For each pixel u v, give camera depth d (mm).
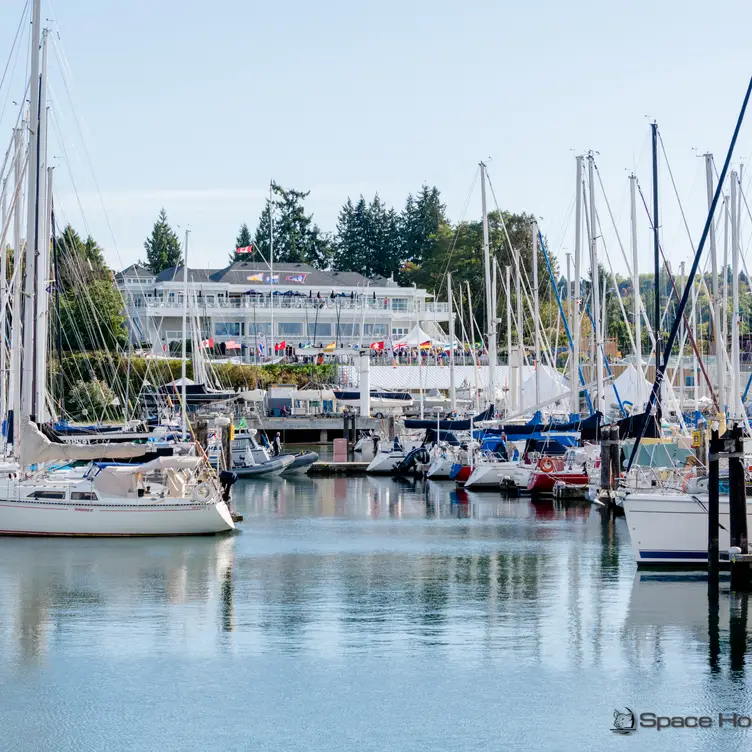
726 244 70000
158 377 117625
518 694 30812
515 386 98812
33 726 28641
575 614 38688
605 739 27969
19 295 64438
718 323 62906
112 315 124125
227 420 72875
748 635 35938
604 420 75188
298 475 95000
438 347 141875
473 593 42188
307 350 142375
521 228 183250
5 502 52875
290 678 32031
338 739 27906
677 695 30734
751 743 27828
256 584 43812
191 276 162875
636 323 75500
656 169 70688
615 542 53906
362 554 50750
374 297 171875
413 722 28938
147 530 53750
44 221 56844
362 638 35906
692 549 45312
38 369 55812
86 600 40906
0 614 38812
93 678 32031
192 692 30938
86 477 54375
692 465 54594
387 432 113938
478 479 80750
